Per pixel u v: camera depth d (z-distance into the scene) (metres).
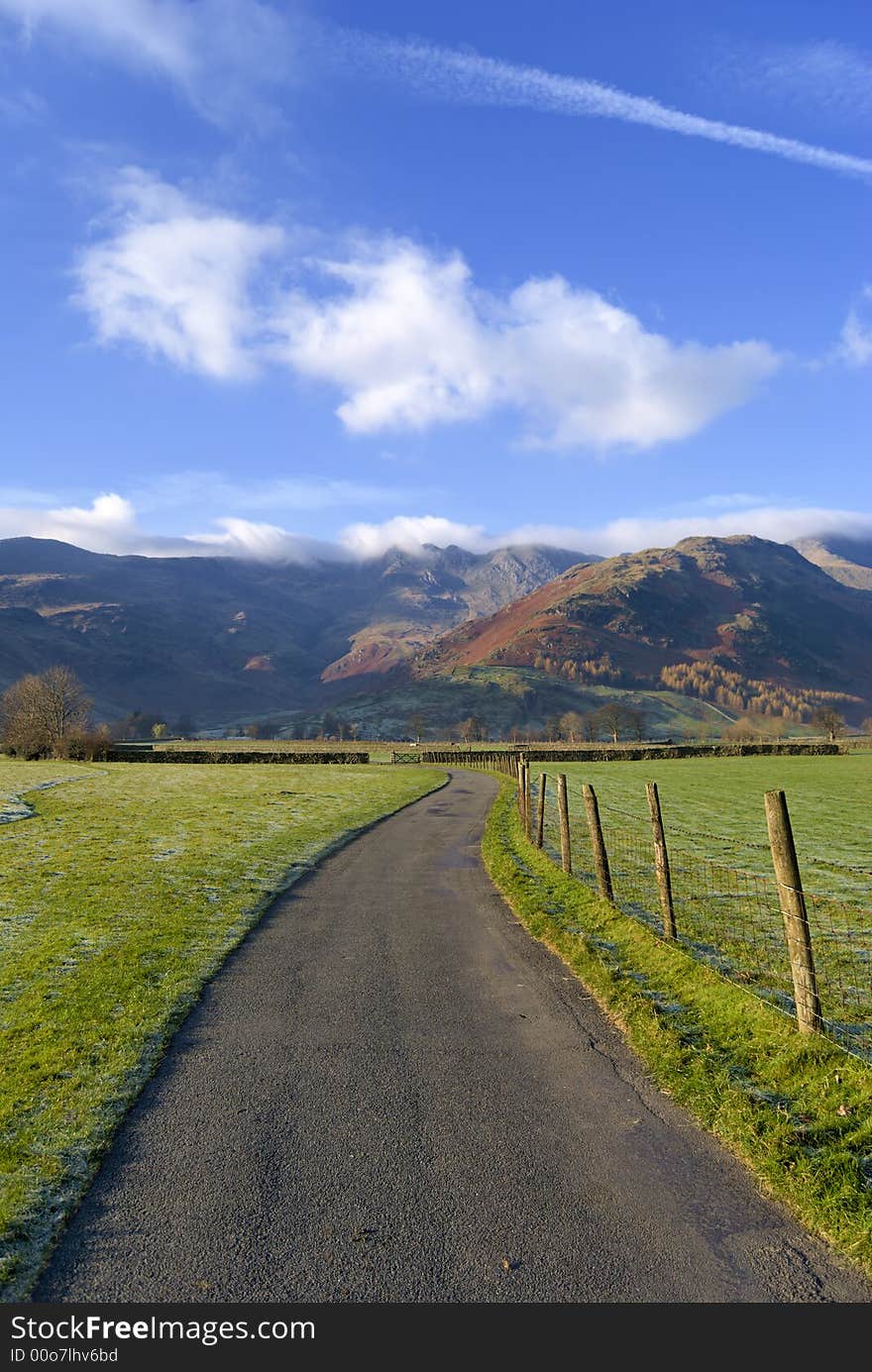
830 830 31.44
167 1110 7.51
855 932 14.37
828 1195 5.93
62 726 107.44
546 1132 7.04
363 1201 6.01
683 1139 6.91
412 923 15.27
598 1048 8.98
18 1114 7.41
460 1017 10.01
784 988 10.95
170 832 29.17
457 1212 5.86
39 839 27.05
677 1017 9.73
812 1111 7.21
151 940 13.62
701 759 101.19
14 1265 5.32
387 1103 7.64
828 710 173.00
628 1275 5.18
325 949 13.34
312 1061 8.66
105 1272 5.27
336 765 93.00
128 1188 6.20
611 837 28.39
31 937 13.92
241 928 14.73
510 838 26.80
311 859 23.55
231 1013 10.20
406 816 36.56
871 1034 9.27
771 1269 5.22
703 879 19.70
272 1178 6.33
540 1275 5.18
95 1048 8.98
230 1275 5.23
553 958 12.80
